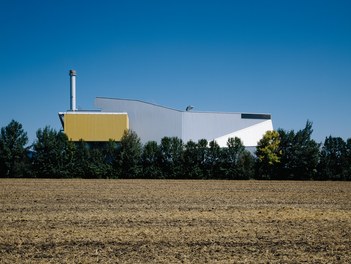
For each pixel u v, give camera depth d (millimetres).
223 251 15578
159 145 66562
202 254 15125
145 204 29234
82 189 41938
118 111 70375
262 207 28250
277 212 25672
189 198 33656
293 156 66688
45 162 64062
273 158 66062
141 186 46781
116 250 15664
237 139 66938
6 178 61906
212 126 70625
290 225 21016
